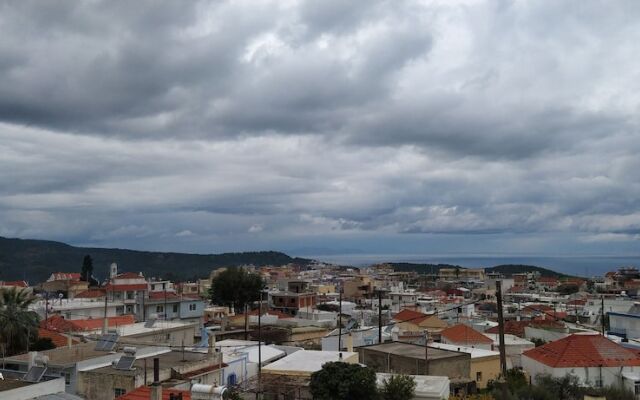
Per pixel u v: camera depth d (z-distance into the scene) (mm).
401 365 52719
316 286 192125
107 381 40062
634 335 80625
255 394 43375
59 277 175125
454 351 55531
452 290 193125
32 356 43219
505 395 42906
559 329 78562
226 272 124625
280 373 46000
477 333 68688
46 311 83500
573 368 50906
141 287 114688
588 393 44125
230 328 90562
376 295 169250
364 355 56250
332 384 39844
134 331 70188
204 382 43062
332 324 99250
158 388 29750
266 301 140375
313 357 51094
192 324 75812
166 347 52094
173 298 110500
